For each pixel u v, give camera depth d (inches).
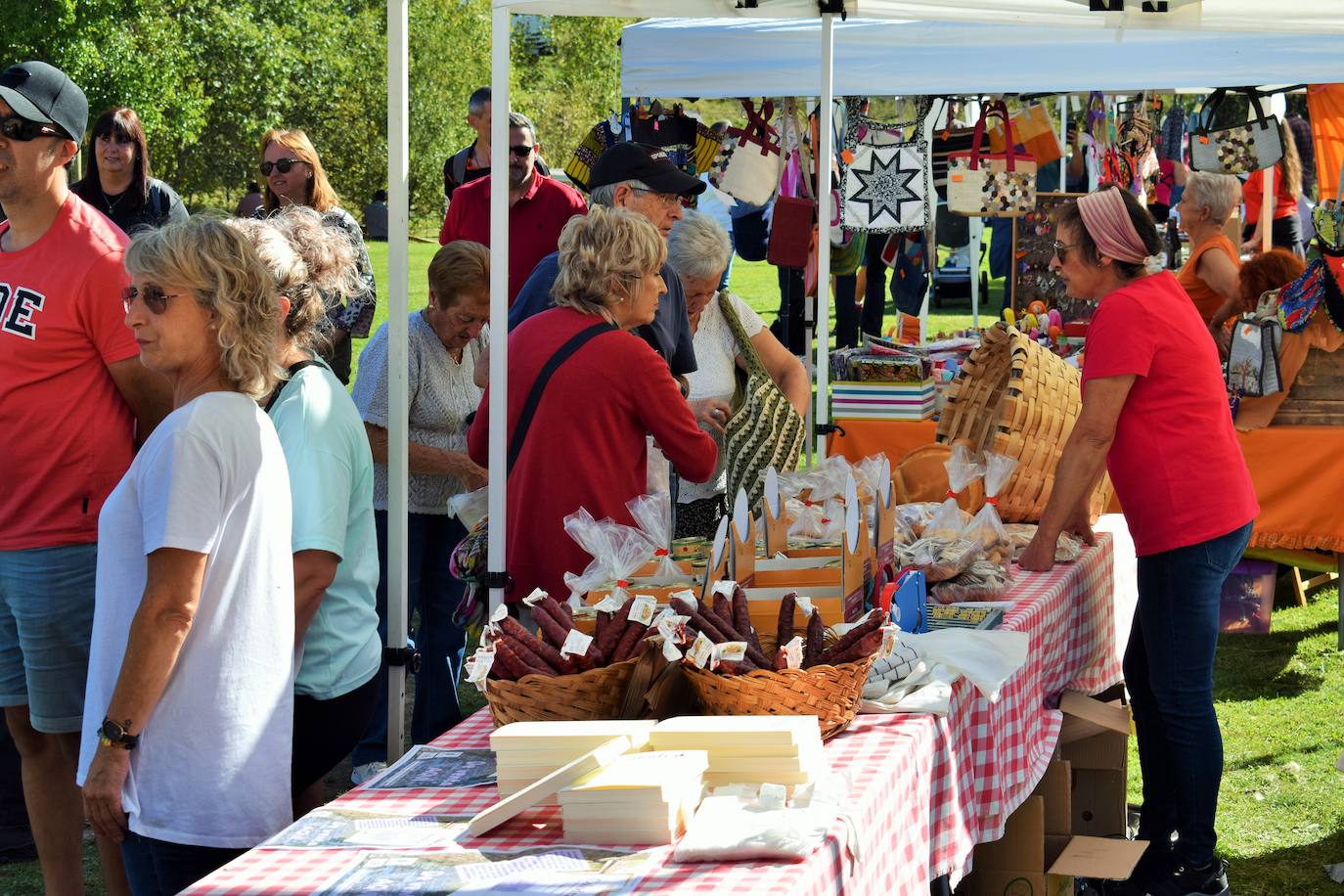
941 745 99.6
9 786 161.2
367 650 111.0
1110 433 135.6
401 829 80.0
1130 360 132.5
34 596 130.8
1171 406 134.1
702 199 378.0
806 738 82.9
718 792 80.7
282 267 105.0
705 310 170.7
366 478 111.3
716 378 169.2
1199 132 318.3
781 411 161.0
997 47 281.6
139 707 88.3
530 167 239.0
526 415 123.6
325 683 107.8
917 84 283.0
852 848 77.1
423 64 1480.1
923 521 143.9
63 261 129.0
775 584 110.6
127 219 209.2
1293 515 234.8
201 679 90.7
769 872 71.5
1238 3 151.8
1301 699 218.4
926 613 123.3
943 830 100.5
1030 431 150.9
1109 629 163.0
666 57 285.3
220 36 1202.0
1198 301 254.4
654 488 141.8
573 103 1756.9
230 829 91.7
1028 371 151.6
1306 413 235.1
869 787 83.8
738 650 90.0
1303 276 232.2
